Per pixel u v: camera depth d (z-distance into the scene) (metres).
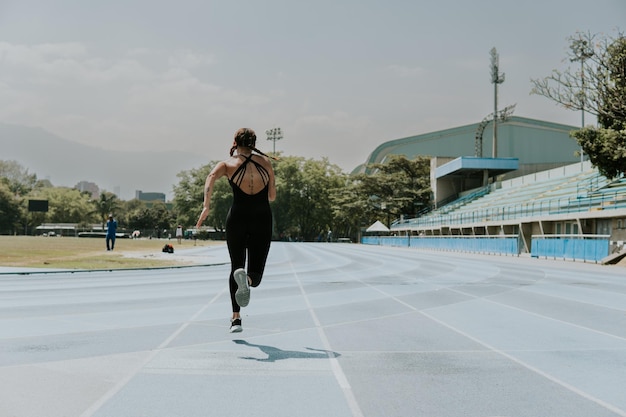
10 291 11.56
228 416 3.49
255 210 5.81
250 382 4.31
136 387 4.14
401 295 11.19
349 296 10.93
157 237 119.94
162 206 163.25
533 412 3.62
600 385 4.30
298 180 117.56
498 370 4.79
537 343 6.06
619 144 26.88
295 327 7.05
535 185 55.38
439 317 8.05
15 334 6.40
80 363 4.92
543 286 13.57
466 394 4.03
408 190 91.88
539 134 102.69
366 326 7.17
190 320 7.59
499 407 3.72
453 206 72.31
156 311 8.52
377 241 85.06
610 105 25.84
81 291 11.62
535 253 33.50
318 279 15.38
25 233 133.25
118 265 20.08
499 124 103.62
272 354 5.36
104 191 164.88
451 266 23.23
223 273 17.42
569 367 4.91
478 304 9.73
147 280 14.61
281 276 16.58
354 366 4.89
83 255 26.89
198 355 5.29
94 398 3.85
